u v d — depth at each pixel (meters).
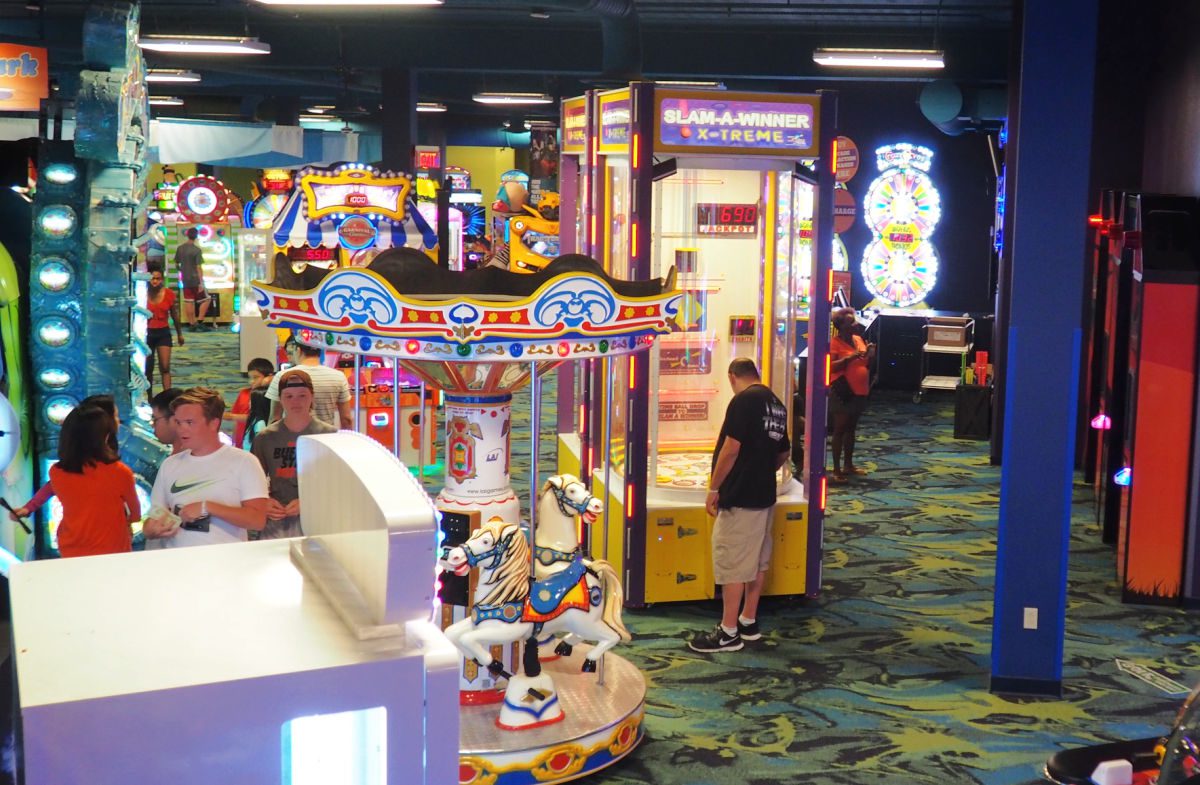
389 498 1.55
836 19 16.17
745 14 16.00
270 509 4.88
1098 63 10.38
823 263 6.76
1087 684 5.71
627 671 5.22
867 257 18.95
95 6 6.97
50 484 5.02
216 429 4.67
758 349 7.55
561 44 18.39
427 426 9.95
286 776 1.48
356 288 4.32
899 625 6.56
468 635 4.59
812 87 20.12
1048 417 5.41
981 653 6.12
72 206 6.82
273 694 1.42
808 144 6.66
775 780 4.66
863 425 13.24
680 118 6.42
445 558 4.48
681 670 5.86
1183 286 6.73
